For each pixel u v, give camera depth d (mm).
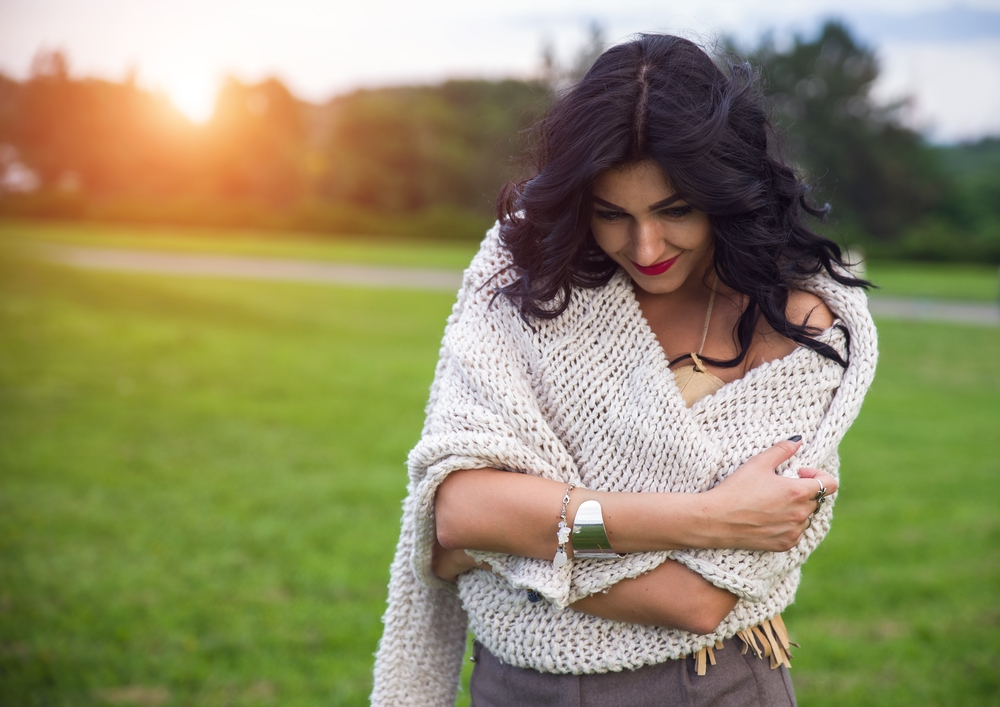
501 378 1330
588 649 1282
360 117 44719
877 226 40000
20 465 6156
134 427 7270
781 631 1351
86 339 11266
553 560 1227
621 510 1204
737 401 1270
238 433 7137
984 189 40781
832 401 1260
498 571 1295
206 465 6254
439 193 43875
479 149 43625
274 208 44125
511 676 1362
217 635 3719
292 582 4270
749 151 1220
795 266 1296
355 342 11906
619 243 1253
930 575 4406
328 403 8266
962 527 5113
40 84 53312
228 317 13625
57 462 6250
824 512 1246
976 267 28641
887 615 3961
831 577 4375
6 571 4359
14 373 9188
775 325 1269
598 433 1304
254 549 4695
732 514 1173
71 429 7168
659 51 1208
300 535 4906
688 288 1395
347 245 31203
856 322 1275
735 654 1307
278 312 14266
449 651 1519
